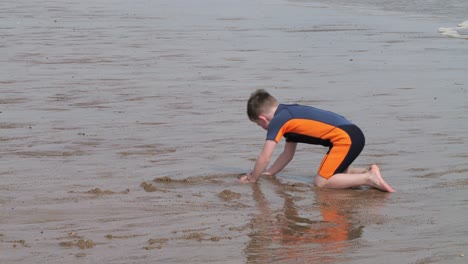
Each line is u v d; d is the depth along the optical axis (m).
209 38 19.69
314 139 8.12
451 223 6.65
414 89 13.23
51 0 30.48
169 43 18.77
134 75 14.45
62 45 18.34
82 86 13.33
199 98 12.39
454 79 14.20
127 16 24.91
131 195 7.48
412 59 16.59
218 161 8.85
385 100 12.32
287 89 13.26
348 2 29.83
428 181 8.09
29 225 6.55
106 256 5.84
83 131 10.14
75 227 6.52
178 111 11.42
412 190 7.79
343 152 7.97
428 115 11.21
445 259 5.68
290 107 8.21
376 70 15.23
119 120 10.80
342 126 8.05
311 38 19.92
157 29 21.47
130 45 18.41
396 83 13.83
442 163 8.73
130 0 30.59
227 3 29.45
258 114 8.18
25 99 12.19
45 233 6.36
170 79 14.06
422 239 6.21
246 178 8.13
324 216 6.93
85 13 25.81
